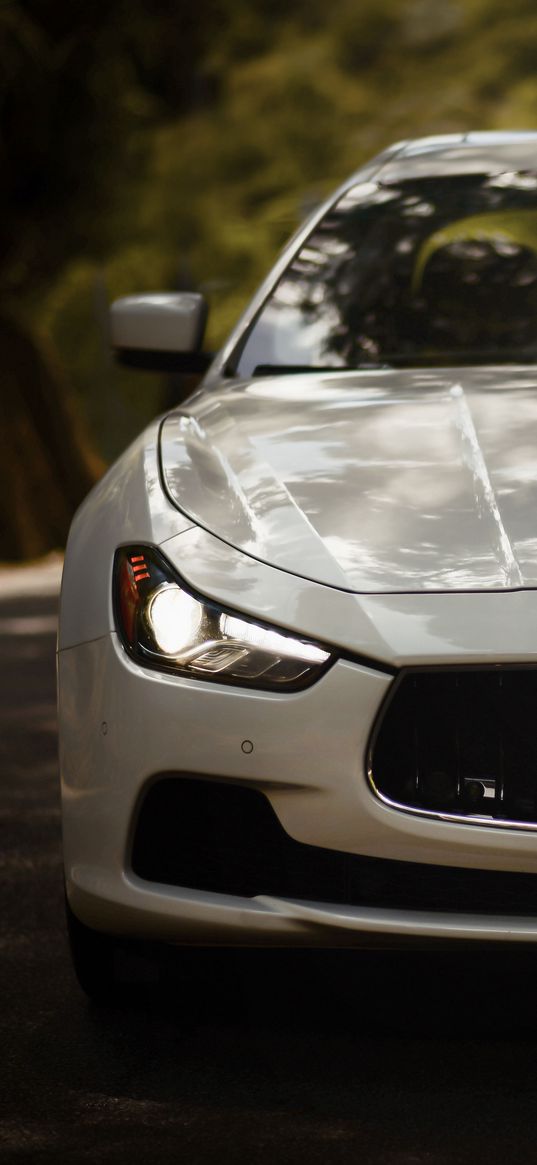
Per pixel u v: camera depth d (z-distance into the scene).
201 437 4.55
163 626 3.76
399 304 5.61
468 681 3.56
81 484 20.39
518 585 3.62
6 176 21.36
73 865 3.86
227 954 3.85
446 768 3.56
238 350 5.55
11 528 19.00
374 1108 3.49
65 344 35.81
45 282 22.36
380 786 3.57
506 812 3.54
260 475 4.16
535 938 3.52
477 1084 3.59
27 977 4.41
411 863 3.60
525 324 5.52
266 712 3.60
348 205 6.07
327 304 5.64
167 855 3.76
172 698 3.68
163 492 4.11
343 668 3.57
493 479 4.04
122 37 21.25
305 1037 3.88
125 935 3.83
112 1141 3.35
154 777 3.70
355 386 4.92
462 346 5.48
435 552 3.75
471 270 5.67
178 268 31.02
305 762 3.57
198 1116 3.47
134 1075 3.70
